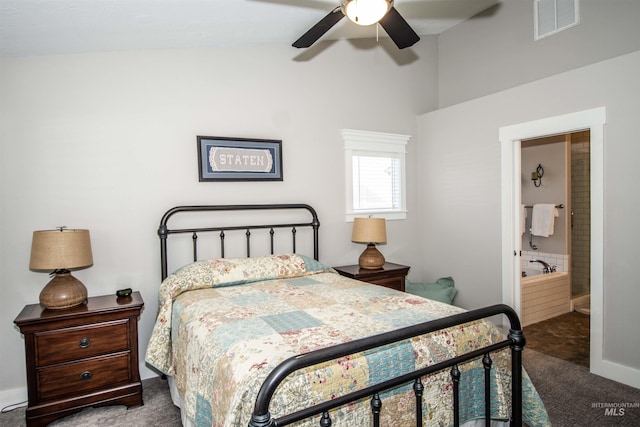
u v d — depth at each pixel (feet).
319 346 4.78
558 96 9.39
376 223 11.14
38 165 8.17
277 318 6.01
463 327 5.65
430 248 13.30
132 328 7.77
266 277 9.06
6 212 7.95
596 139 8.59
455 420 4.83
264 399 3.46
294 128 11.12
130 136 9.00
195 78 9.73
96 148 8.67
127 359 7.72
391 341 4.24
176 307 7.57
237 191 10.27
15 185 8.00
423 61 14.02
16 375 8.06
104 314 7.45
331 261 11.78
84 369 7.36
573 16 10.78
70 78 8.43
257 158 10.46
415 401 4.97
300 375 4.25
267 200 10.69
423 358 5.02
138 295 8.50
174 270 9.48
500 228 11.01
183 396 6.36
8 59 7.92
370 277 10.80
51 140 8.27
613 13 10.01
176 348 7.13
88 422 7.23
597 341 8.69
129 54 9.00
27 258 8.09
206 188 9.86
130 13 6.94
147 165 9.18
